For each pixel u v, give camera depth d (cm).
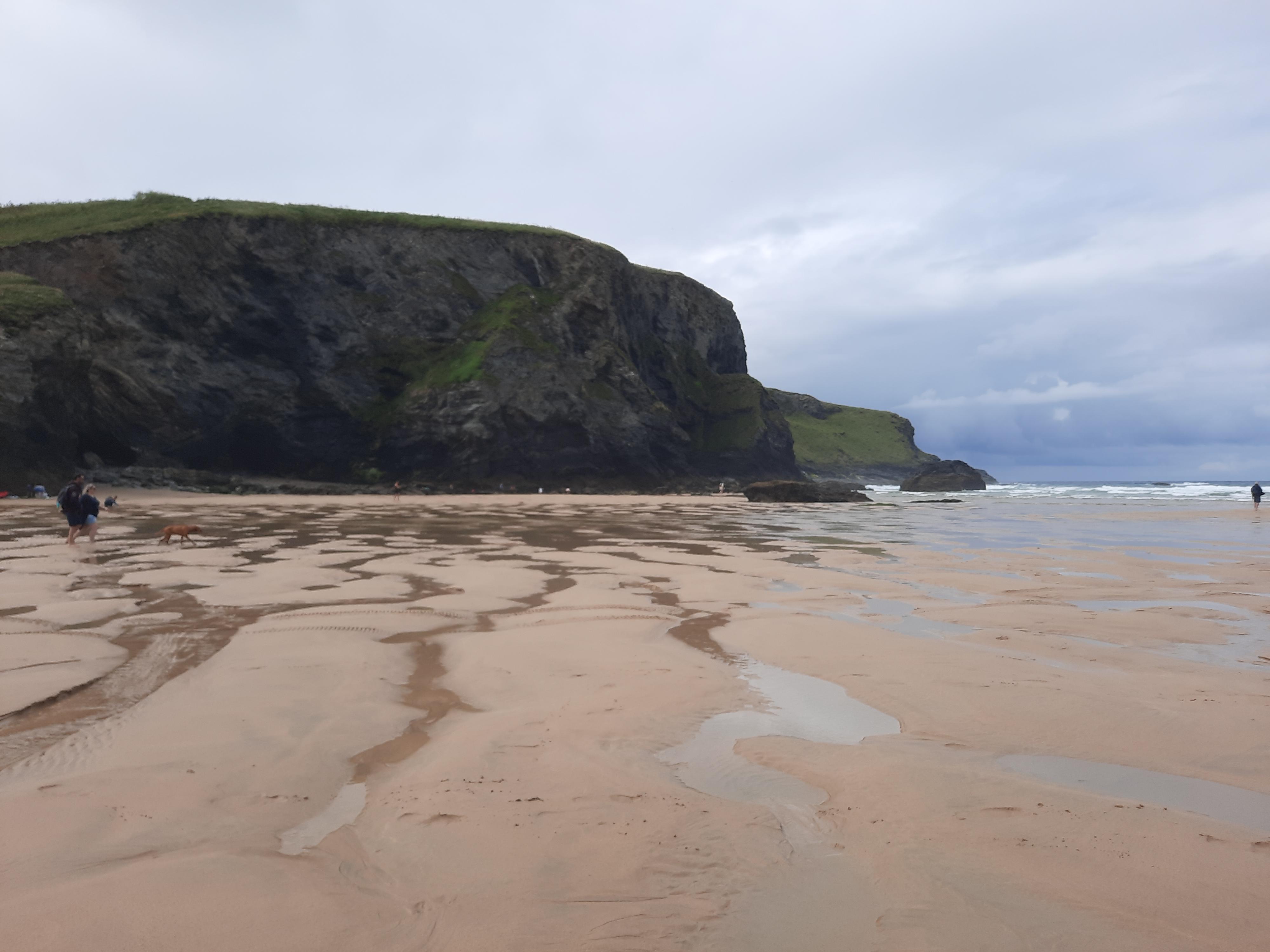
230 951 261
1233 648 784
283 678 631
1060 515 3678
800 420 19375
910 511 4169
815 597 1096
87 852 329
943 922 289
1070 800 401
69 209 6406
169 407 5525
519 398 6756
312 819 379
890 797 406
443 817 374
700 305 11025
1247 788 430
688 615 945
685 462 8169
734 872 326
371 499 5003
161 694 586
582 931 281
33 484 4162
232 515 2995
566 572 1317
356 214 7300
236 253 6212
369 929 279
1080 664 714
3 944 259
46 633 791
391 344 6919
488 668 677
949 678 654
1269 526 2838
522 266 7994
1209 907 298
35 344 4284
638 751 477
